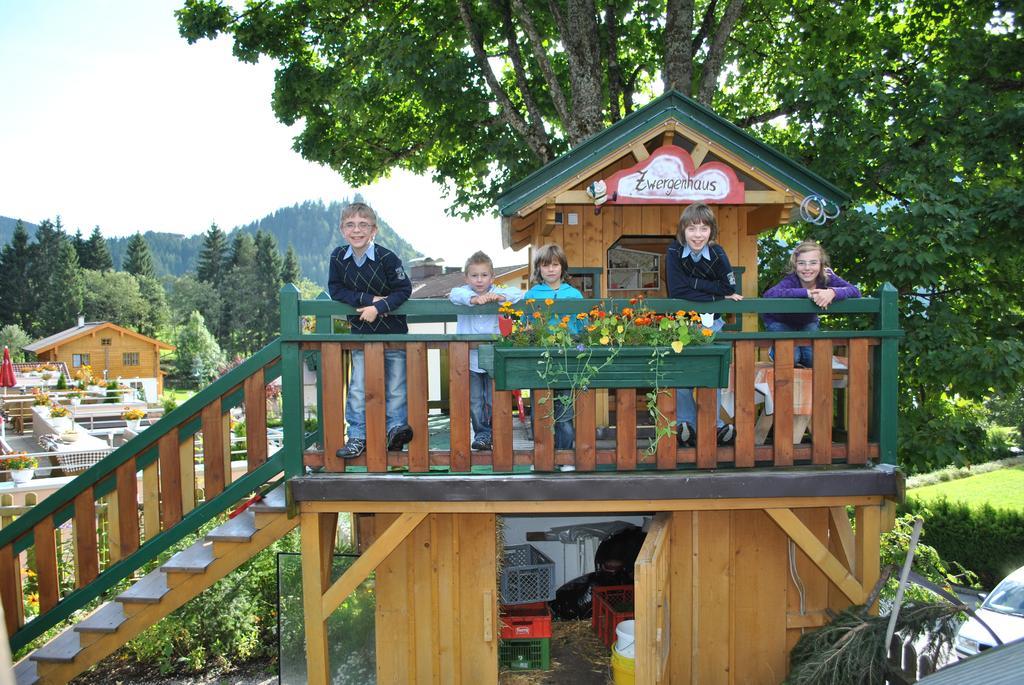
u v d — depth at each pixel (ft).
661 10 38.52
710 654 17.67
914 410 32.89
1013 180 31.89
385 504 15.46
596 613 24.34
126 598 16.14
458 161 46.78
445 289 80.33
